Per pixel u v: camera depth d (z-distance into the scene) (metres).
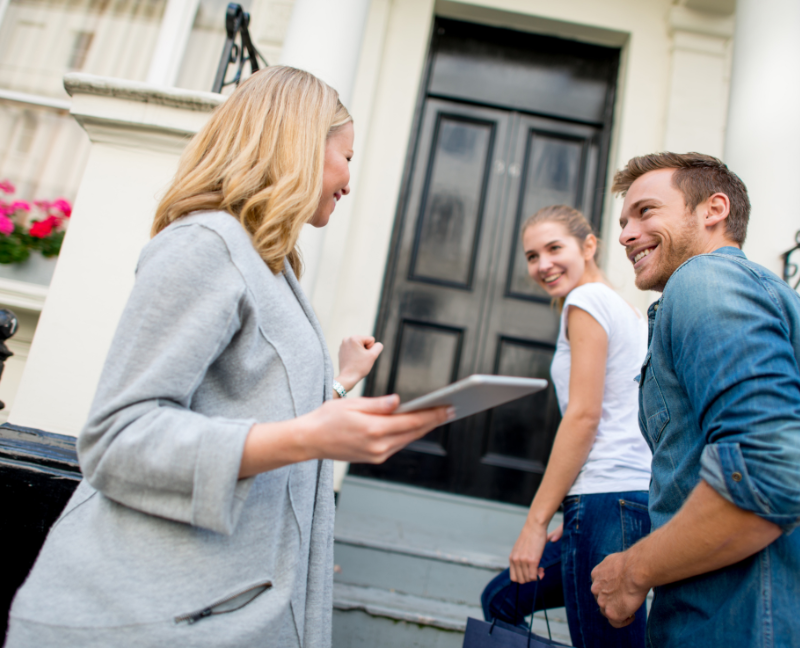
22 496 1.28
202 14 3.27
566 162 3.19
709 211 0.98
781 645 0.67
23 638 0.62
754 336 0.71
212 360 0.67
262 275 0.75
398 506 2.69
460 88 3.21
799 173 2.07
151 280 0.67
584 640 1.12
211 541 0.67
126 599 0.62
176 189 0.79
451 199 3.11
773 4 2.24
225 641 0.63
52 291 1.74
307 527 0.81
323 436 0.60
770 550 0.72
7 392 2.39
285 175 0.80
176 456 0.60
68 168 2.99
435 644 1.81
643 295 2.82
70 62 3.15
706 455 0.70
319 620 0.82
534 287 3.05
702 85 3.05
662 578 0.76
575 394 1.22
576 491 1.21
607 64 3.28
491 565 2.10
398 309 2.97
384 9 3.03
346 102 2.23
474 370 2.95
